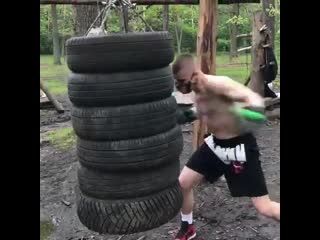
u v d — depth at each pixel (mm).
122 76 2844
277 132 6973
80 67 2898
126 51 2818
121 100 2861
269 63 7281
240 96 3248
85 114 2924
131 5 3127
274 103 7621
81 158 3070
